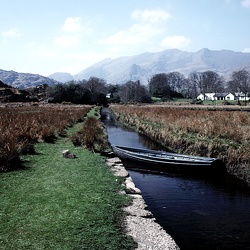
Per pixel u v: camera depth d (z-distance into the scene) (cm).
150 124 3053
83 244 627
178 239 824
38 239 636
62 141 1917
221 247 790
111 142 2495
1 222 707
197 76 16750
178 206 1066
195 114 3234
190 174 1498
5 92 9456
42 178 1071
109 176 1154
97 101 10925
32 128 1908
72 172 1167
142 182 1380
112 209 826
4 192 909
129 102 11838
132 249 638
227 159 1517
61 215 757
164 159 1580
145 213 834
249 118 2611
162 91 14838
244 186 1314
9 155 1205
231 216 981
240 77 12544
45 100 10012
